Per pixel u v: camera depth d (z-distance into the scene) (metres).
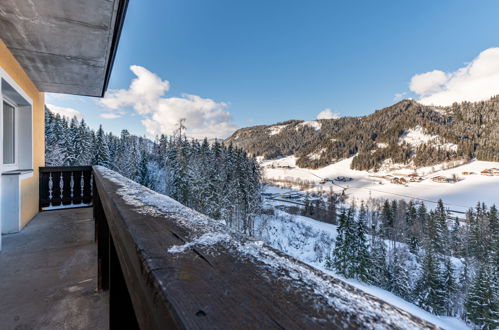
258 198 27.31
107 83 3.89
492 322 16.22
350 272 19.88
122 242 0.62
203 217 0.66
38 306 1.56
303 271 0.35
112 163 28.39
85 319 1.45
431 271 20.22
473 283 18.48
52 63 3.06
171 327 0.25
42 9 2.06
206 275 0.33
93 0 1.98
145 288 0.36
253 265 0.37
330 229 34.81
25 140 3.54
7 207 2.93
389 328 0.22
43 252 2.41
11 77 2.78
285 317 0.24
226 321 0.23
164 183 29.42
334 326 0.22
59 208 4.15
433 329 0.22
